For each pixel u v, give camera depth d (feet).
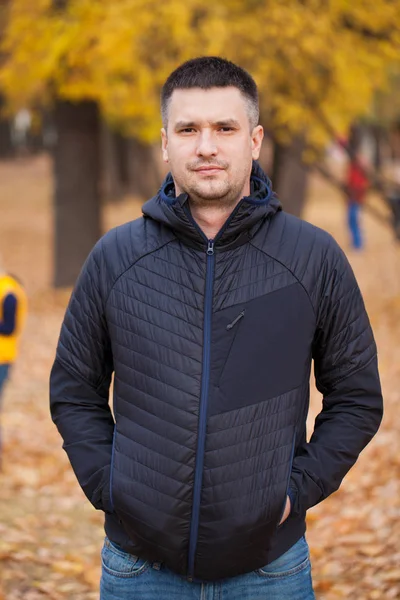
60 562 16.34
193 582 8.34
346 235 70.59
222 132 8.22
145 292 8.27
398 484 19.65
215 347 8.05
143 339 8.18
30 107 48.37
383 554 16.33
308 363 8.34
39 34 36.11
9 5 39.60
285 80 35.53
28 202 103.91
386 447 22.25
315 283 8.32
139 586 8.48
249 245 8.29
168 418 7.98
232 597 8.38
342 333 8.46
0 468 22.17
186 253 8.25
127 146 108.58
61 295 46.91
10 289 20.35
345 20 36.14
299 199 50.19
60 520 19.04
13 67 38.45
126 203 101.30
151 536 8.03
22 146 184.03
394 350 32.35
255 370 8.04
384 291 44.98
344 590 15.01
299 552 8.55
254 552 8.05
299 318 8.22
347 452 8.36
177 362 8.05
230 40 32.65
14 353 20.70
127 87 36.60
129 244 8.50
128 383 8.21
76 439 8.64
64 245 48.47
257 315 8.14
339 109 39.32
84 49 35.40
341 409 8.54
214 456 7.89
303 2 34.17
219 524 7.88
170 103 8.33
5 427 25.98
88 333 8.64
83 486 8.54
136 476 8.03
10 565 16.17
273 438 8.01
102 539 18.30
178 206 8.14
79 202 48.21
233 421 7.93
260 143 8.88
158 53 33.47
